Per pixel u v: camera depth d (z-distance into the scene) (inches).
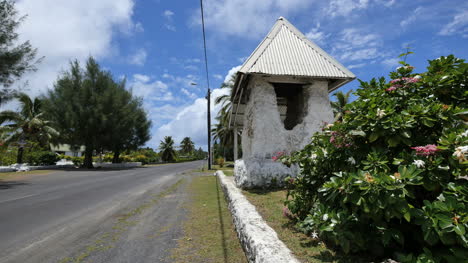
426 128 110.1
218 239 160.1
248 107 335.0
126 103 1261.1
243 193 244.2
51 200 305.7
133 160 1745.8
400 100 121.5
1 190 390.6
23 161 961.5
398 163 94.2
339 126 119.2
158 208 257.8
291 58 300.2
